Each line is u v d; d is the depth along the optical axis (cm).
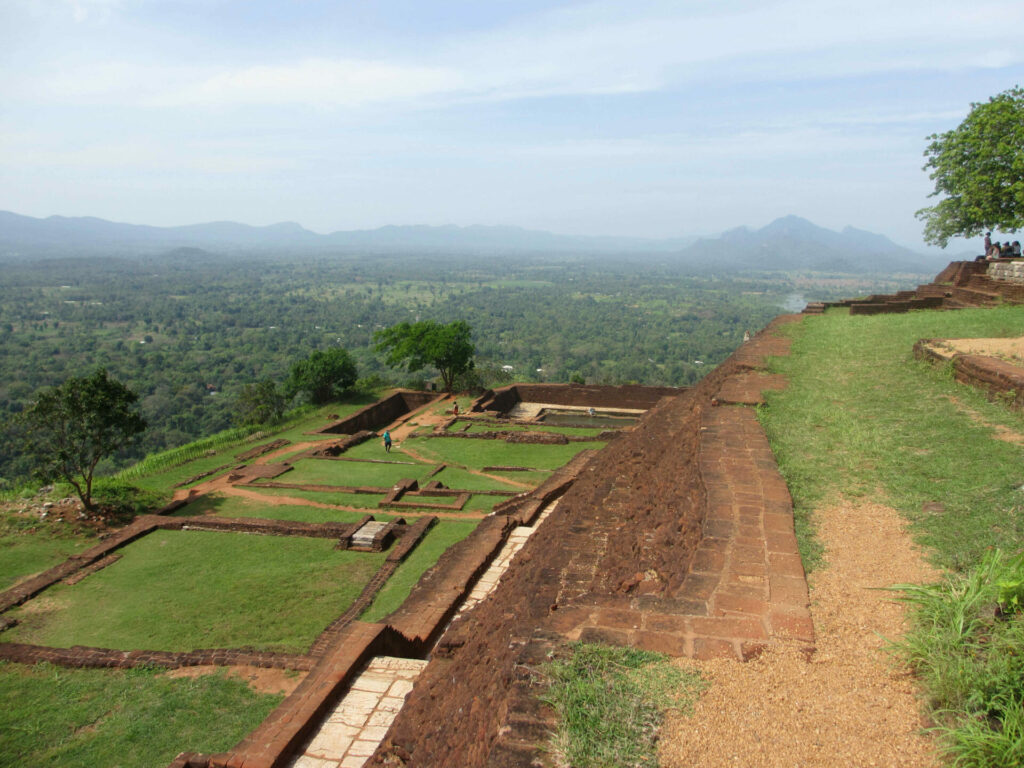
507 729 355
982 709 350
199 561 1561
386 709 820
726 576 512
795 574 515
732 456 823
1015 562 449
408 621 1095
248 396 3609
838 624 450
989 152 2634
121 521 1850
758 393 1195
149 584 1436
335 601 1334
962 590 450
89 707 975
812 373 1383
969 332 1641
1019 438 810
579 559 743
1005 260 2434
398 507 1952
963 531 579
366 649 916
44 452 1781
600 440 2788
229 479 2295
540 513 1642
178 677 1045
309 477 2323
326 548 1628
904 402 1069
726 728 351
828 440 906
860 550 571
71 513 1817
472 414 3516
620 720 356
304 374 3831
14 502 1867
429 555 1562
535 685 389
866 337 1797
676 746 340
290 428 3247
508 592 806
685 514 705
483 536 1436
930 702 364
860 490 713
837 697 375
